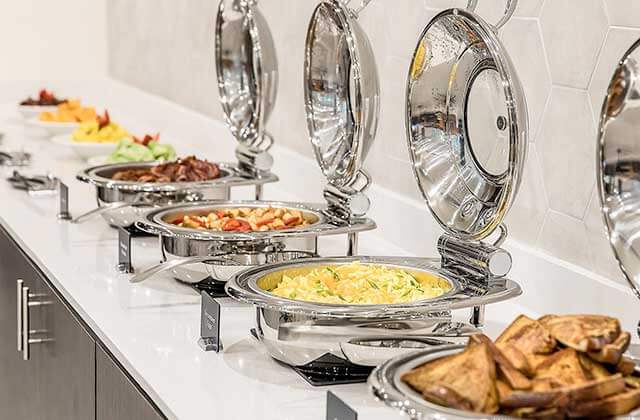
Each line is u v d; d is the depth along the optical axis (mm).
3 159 3061
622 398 953
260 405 1332
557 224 1669
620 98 1242
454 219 1548
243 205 2020
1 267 2422
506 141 1449
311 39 1884
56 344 1968
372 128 1746
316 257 1644
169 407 1322
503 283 1474
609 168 1260
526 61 1722
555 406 949
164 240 1837
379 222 2219
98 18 4352
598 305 1558
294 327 1380
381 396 995
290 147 2701
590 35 1568
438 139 1592
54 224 2342
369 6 2238
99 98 4348
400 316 1356
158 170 2273
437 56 1574
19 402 2307
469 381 978
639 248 1265
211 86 3258
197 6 3324
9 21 4262
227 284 1492
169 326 1663
